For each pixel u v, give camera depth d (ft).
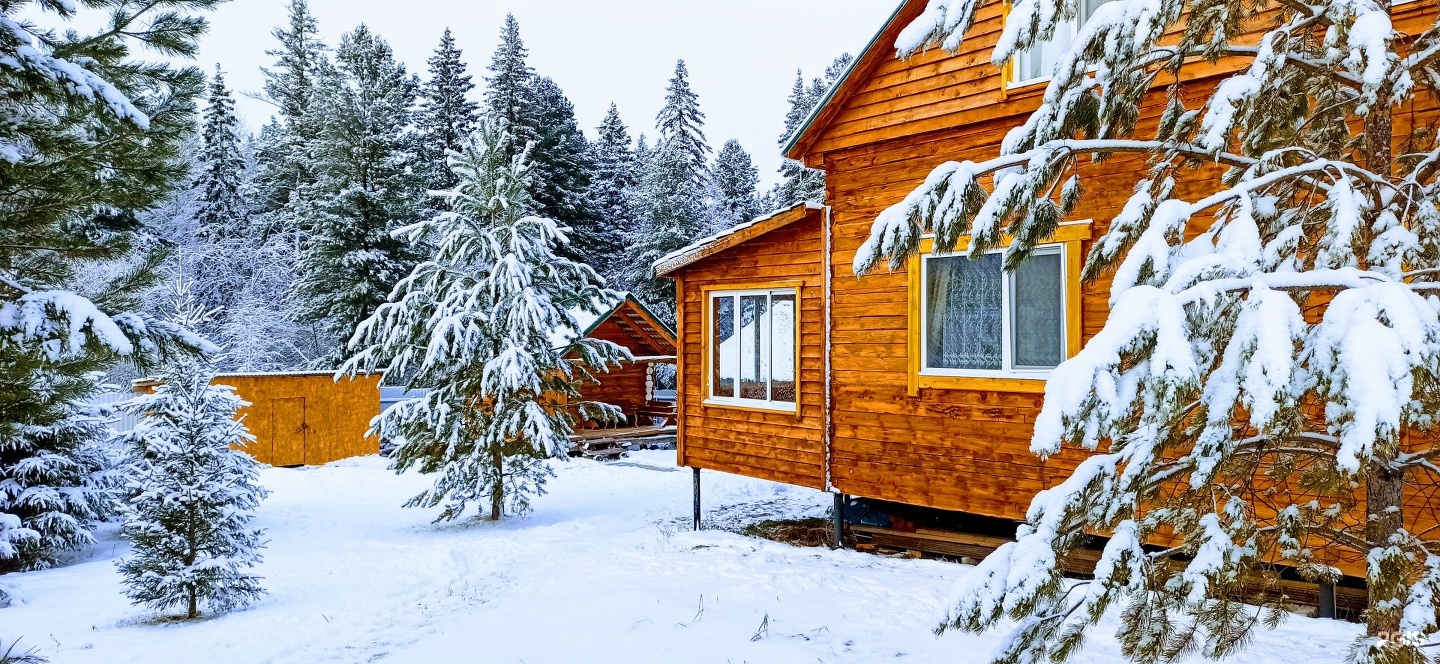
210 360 23.04
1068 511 13.03
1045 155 15.74
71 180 21.77
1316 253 13.78
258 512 55.42
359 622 28.99
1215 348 12.29
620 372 87.71
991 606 12.42
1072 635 13.09
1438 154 13.73
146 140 23.89
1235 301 12.08
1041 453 11.27
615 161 167.43
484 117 52.42
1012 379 28.71
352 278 103.86
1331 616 22.61
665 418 86.58
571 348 55.11
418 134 138.62
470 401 50.93
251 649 26.40
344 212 106.01
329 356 106.73
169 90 24.89
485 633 24.71
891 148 32.89
